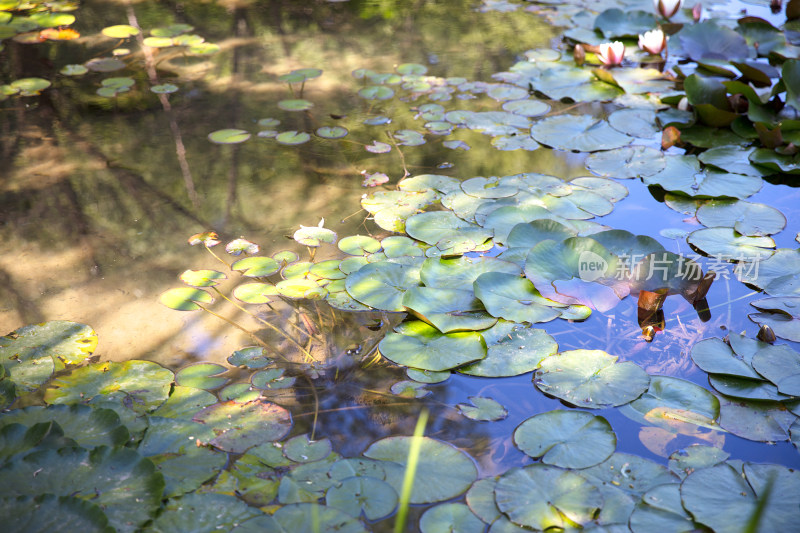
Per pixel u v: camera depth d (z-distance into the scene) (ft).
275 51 12.09
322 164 9.75
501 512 7.15
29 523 7.00
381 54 12.07
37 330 8.11
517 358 7.97
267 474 7.33
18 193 9.32
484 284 8.38
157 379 7.81
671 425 7.58
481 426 7.61
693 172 9.52
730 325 8.20
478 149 9.96
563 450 7.43
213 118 10.39
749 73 10.82
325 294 8.42
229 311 8.31
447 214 9.09
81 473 7.23
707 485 7.23
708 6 13.78
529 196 9.26
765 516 7.09
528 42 12.58
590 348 8.05
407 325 8.21
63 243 8.84
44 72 11.17
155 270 8.63
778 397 7.70
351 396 7.77
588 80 11.03
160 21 13.35
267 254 8.76
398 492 7.25
